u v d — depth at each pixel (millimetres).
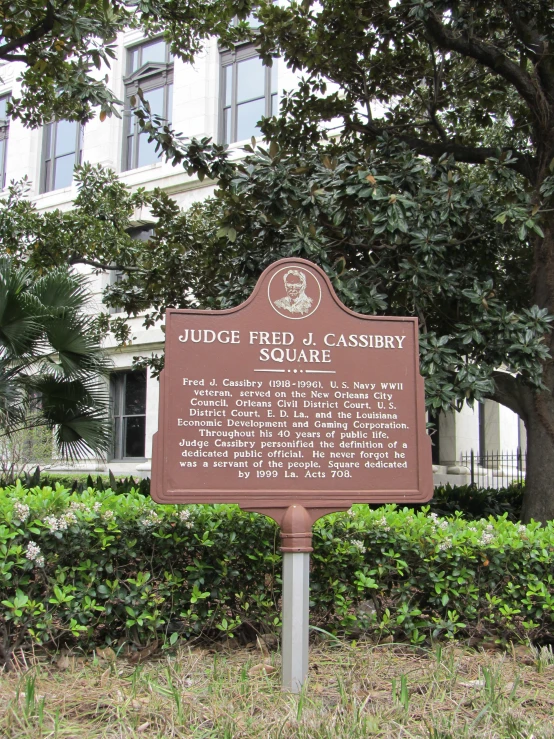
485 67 10750
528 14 8508
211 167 8297
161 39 20938
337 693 3986
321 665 4488
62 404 9047
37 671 4105
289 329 4500
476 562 5016
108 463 19719
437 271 7609
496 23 8891
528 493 8297
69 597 4391
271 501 4270
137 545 4777
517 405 8461
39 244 12539
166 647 4555
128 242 12727
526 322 7266
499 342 7145
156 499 4133
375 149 9070
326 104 10008
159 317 11703
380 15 9180
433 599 4965
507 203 7434
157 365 11461
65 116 11227
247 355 4418
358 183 6996
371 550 5043
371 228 7590
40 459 15141
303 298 4543
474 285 7285
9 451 14031
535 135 9000
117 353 19844
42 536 4473
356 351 4562
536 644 5039
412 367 4617
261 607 4895
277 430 4367
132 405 20359
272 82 19234
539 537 5191
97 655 4527
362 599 5020
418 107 11000
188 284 10930
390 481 4457
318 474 4371
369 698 3822
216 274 10195
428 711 3719
